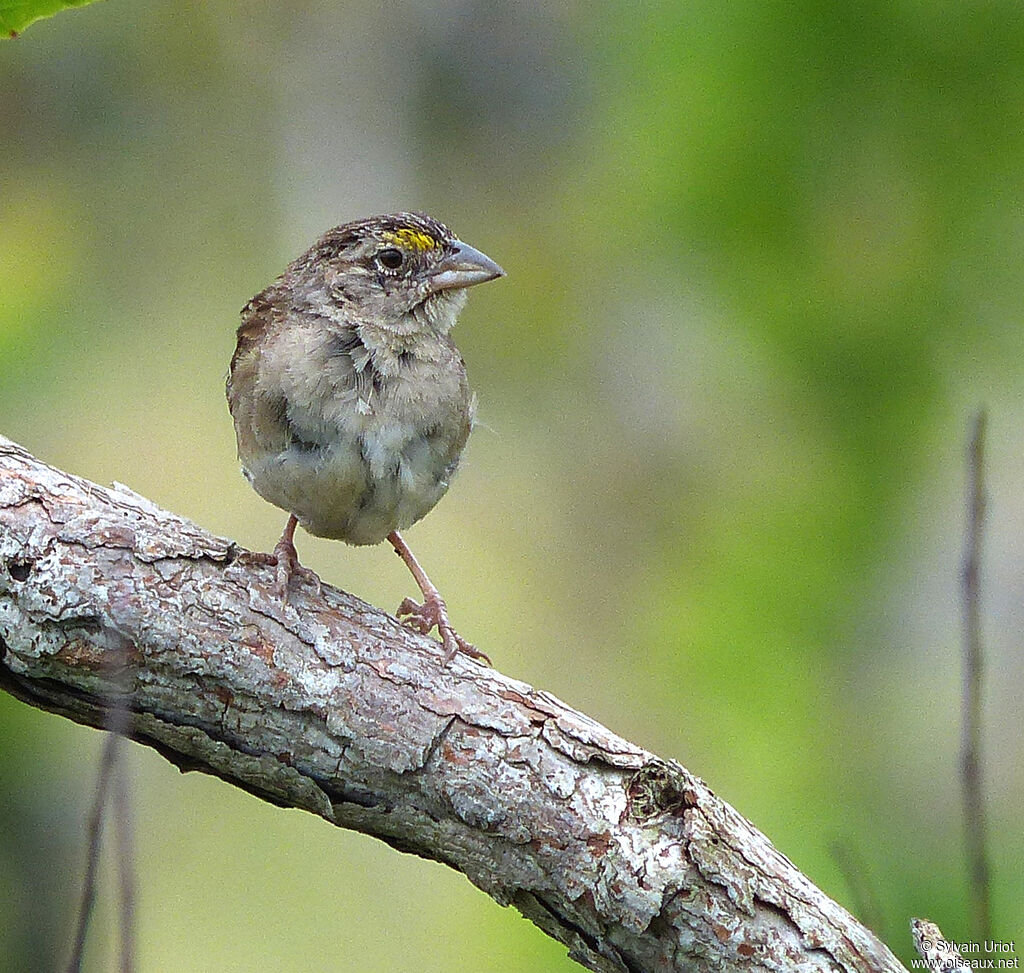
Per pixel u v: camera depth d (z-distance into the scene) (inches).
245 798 577.0
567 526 598.5
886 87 453.7
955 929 366.9
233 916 552.4
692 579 457.7
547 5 674.2
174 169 669.9
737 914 253.1
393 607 608.1
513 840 261.1
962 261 450.0
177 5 666.2
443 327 337.7
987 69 447.5
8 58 643.5
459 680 267.9
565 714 267.9
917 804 411.8
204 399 639.8
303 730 262.8
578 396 607.8
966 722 209.8
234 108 679.7
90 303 637.9
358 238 330.3
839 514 441.4
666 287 534.3
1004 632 466.3
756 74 459.5
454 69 681.0
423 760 261.4
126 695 260.4
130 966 187.8
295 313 328.8
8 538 259.9
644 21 498.9
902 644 442.6
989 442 449.4
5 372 587.8
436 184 678.5
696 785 260.8
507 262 637.3
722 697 424.5
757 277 462.6
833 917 256.1
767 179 460.8
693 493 534.6
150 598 260.1
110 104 662.5
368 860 572.4
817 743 415.8
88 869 189.5
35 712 451.5
